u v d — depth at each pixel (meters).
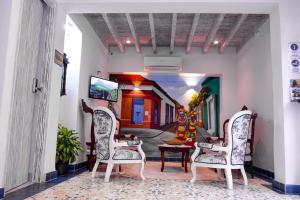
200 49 7.46
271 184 4.00
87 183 3.64
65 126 5.05
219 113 7.50
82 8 4.00
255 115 4.84
